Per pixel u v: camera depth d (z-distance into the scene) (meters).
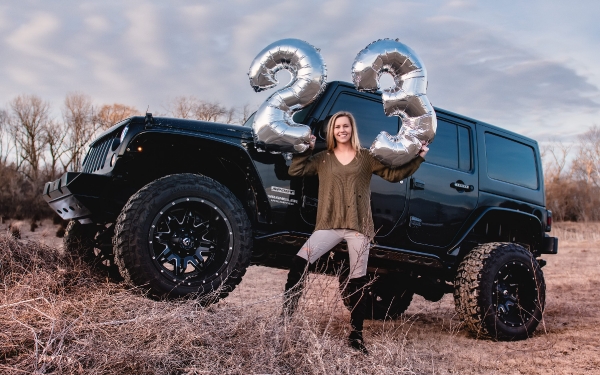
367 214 3.43
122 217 3.21
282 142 3.50
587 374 3.31
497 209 4.83
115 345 2.56
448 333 4.68
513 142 5.33
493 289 4.46
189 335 2.67
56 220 14.88
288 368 2.62
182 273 3.39
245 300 5.18
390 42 3.74
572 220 38.81
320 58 3.65
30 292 3.09
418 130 3.73
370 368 2.80
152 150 3.65
